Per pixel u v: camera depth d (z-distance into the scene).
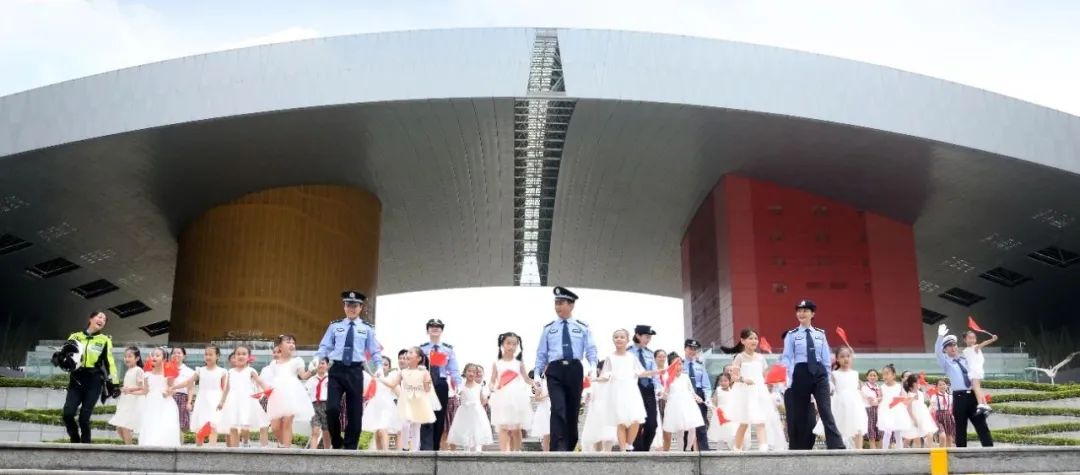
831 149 32.81
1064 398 21.80
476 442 12.02
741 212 37.62
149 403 11.51
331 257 38.84
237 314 37.06
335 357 10.17
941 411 15.41
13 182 33.03
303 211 38.47
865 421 12.59
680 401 12.10
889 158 32.69
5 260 42.97
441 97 29.30
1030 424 20.27
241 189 37.47
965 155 31.08
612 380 11.02
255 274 37.41
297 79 29.39
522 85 29.34
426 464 8.50
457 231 48.94
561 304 10.55
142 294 52.00
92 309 53.06
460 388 12.35
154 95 29.39
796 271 37.12
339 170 37.00
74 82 29.64
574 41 30.00
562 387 10.24
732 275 36.97
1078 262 42.25
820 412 10.63
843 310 36.94
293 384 11.59
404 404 11.03
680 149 34.56
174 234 41.88
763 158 34.94
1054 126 30.69
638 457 8.59
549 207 45.66
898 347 36.53
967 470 8.79
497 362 11.88
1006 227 38.81
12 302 50.12
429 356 11.95
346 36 29.81
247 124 30.31
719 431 13.94
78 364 11.10
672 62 29.94
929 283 49.78
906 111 30.17
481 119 31.72
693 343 13.59
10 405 20.38
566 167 38.50
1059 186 32.88
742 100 29.77
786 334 11.04
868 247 37.69
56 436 18.38
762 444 11.72
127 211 38.09
